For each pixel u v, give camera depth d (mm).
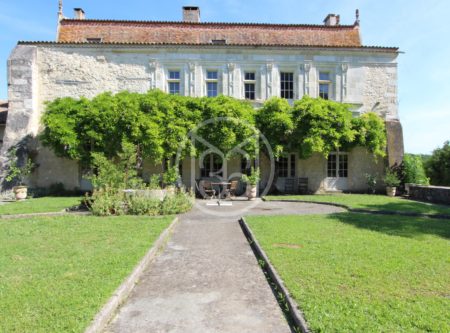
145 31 18703
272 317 3217
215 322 3119
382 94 17656
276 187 16844
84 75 16891
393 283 3748
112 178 10203
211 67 17219
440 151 18953
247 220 8078
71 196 15055
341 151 17281
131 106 14461
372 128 15852
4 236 6332
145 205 9367
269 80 17281
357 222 7754
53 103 15031
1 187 14898
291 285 3672
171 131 14531
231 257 5312
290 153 17156
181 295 3766
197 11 20203
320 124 14859
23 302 3225
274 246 5469
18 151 15289
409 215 9000
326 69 17656
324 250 5164
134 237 6203
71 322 2816
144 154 14375
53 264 4477
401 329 2701
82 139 14656
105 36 18422
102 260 4668
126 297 3691
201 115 14930
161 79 17078
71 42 16703
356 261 4566
